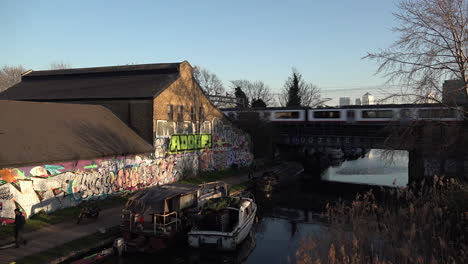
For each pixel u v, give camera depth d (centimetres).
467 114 1472
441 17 1371
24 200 1507
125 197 2056
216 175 3134
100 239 1347
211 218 1487
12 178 1457
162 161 2480
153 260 1348
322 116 4028
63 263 1166
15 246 1212
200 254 1423
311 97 7531
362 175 4106
